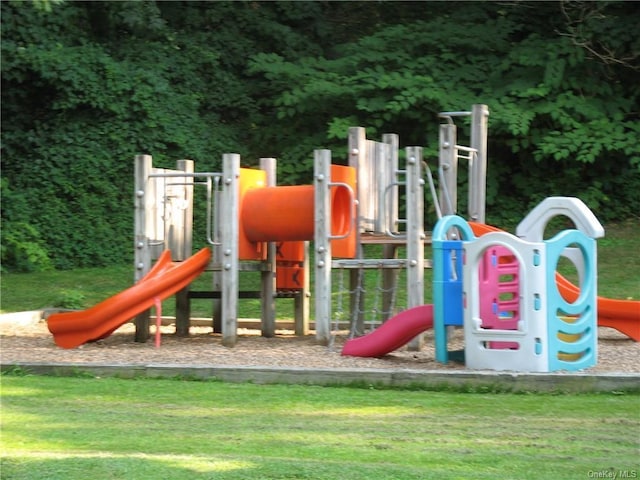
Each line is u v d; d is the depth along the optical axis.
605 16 23.17
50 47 24.36
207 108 26.05
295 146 24.48
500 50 23.56
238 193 13.12
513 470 6.74
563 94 22.22
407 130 23.98
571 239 10.58
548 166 23.56
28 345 13.23
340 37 27.70
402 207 23.00
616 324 13.38
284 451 7.34
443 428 8.16
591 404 9.19
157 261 13.85
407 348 12.53
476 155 14.24
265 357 11.84
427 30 24.05
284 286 14.88
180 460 7.00
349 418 8.59
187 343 13.59
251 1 27.69
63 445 7.56
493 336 10.46
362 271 13.58
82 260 22.73
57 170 23.77
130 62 25.25
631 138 21.78
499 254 10.92
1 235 21.77
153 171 13.70
